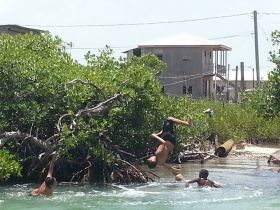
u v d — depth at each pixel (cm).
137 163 2103
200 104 3102
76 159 1919
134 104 1959
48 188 1616
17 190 1709
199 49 5859
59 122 1822
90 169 1923
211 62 6119
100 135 1877
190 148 2912
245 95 2847
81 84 1939
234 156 3055
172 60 5888
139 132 2009
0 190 1708
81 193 1667
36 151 1888
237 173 2283
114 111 1923
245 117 3794
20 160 1803
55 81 1880
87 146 1842
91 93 1966
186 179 2055
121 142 2031
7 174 1639
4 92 1839
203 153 2897
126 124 2009
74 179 1928
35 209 1411
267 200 1564
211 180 1983
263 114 2202
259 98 2209
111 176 1895
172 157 2606
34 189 1697
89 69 2127
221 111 3872
